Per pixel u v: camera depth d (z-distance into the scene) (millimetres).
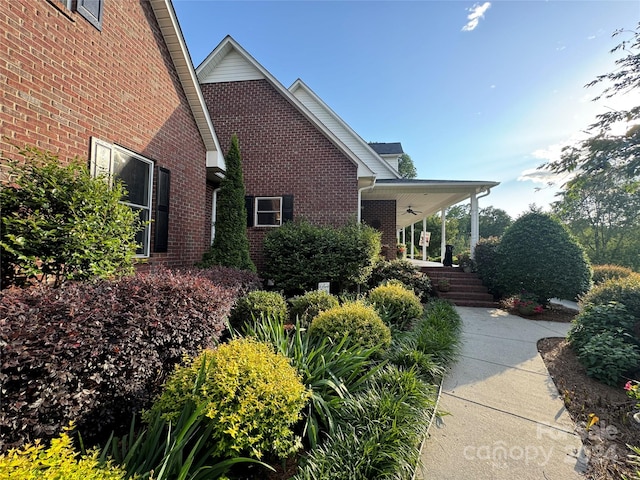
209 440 1956
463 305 8336
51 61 3607
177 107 6156
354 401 2467
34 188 2865
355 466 1858
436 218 33656
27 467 1203
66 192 3037
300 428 2389
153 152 5445
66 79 3805
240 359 2229
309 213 9359
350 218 9047
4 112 3109
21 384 1745
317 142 9445
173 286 2863
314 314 4723
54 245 2900
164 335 2520
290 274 8023
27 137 3332
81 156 4008
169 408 2023
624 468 2195
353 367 2926
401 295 5684
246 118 9758
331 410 2471
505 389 3422
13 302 1964
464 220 42594
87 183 3197
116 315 2244
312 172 9422
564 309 7922
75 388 1984
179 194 6207
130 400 2295
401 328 5082
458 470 2154
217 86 9945
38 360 1744
